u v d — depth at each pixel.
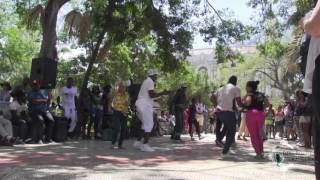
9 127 12.39
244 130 17.80
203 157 10.34
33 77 15.06
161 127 22.50
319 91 2.88
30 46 42.91
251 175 7.57
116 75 26.88
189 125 17.70
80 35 19.23
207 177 7.21
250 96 10.41
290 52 15.46
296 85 34.56
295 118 18.17
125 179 6.84
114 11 16.92
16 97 13.17
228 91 10.80
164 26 17.78
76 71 27.17
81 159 9.34
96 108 15.88
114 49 25.89
